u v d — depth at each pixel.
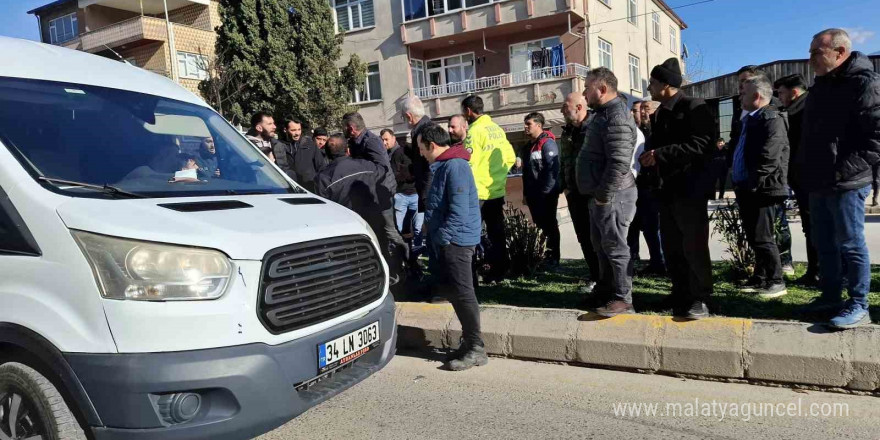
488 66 23.84
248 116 19.97
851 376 3.56
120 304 2.49
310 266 2.96
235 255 2.69
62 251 2.61
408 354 4.92
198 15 29.06
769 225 4.89
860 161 3.63
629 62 26.11
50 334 2.58
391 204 6.10
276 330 2.77
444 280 4.35
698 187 4.07
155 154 3.49
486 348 4.77
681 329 4.12
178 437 2.48
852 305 3.73
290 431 3.54
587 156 4.32
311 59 20.16
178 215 2.81
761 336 3.87
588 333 4.38
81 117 3.34
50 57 3.61
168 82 4.25
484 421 3.55
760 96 4.78
